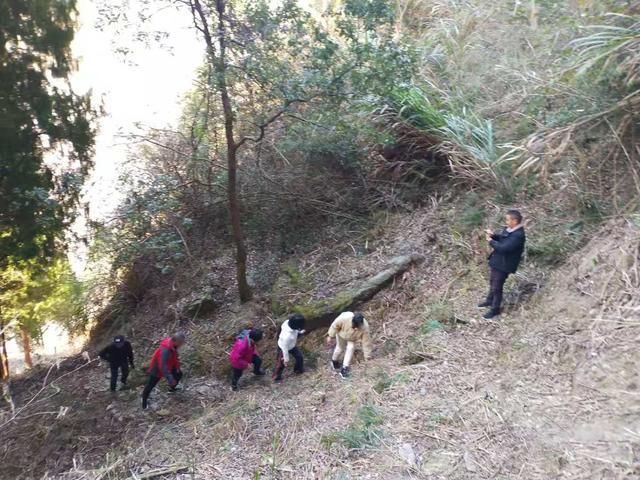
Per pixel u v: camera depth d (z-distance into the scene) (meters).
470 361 5.29
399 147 8.59
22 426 6.84
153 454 5.26
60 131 8.32
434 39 9.40
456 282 6.66
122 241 8.62
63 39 8.32
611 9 6.70
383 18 6.71
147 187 8.50
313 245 8.63
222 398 6.42
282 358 6.41
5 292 9.04
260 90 7.01
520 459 3.85
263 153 9.05
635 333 4.45
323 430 4.90
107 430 6.27
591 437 3.83
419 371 5.35
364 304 7.14
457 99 8.14
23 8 7.89
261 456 4.73
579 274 5.45
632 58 5.67
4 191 7.71
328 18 8.50
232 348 7.14
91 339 10.05
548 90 6.88
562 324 5.10
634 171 5.79
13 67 7.83
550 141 6.29
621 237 5.38
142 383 7.28
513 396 4.53
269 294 7.99
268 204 9.11
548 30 8.18
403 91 7.69
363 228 8.49
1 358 9.58
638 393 4.00
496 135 7.43
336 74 6.70
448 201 7.98
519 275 6.08
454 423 4.43
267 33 6.59
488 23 9.22
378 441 4.44
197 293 8.55
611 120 6.13
